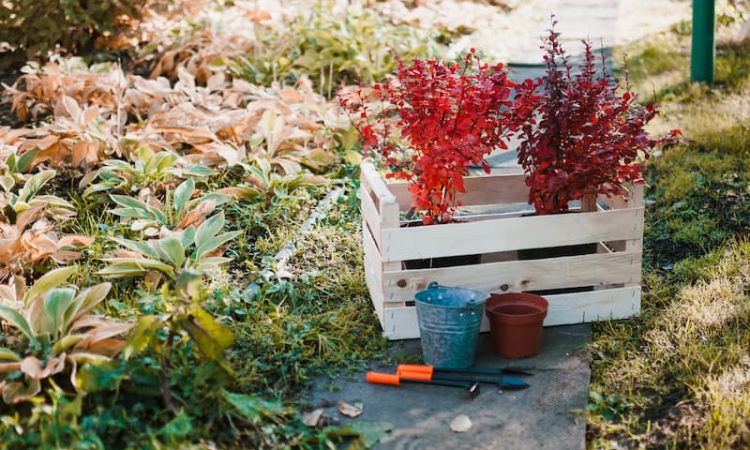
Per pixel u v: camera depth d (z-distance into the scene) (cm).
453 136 268
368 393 245
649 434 230
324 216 316
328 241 304
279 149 355
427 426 235
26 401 230
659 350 254
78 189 330
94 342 240
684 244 304
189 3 467
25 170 339
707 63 427
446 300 255
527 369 252
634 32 540
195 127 351
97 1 441
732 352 248
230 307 267
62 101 377
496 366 254
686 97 414
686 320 265
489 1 617
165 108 374
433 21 550
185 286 237
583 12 598
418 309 251
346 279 287
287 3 542
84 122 349
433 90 266
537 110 270
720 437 226
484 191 284
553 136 264
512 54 498
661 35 526
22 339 246
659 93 421
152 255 280
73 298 251
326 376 251
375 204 276
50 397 231
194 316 236
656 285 282
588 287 275
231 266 293
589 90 264
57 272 261
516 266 264
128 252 286
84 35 443
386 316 262
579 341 262
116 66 422
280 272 285
